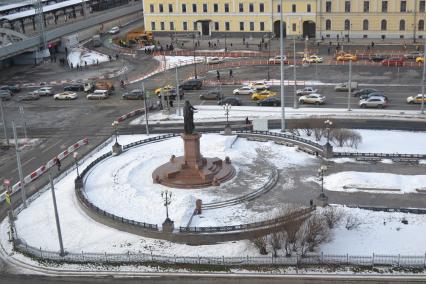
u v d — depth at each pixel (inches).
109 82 5088.6
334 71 5012.3
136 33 6934.1
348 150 3102.9
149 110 4148.6
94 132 3722.9
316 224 2128.4
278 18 6427.2
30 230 2413.9
